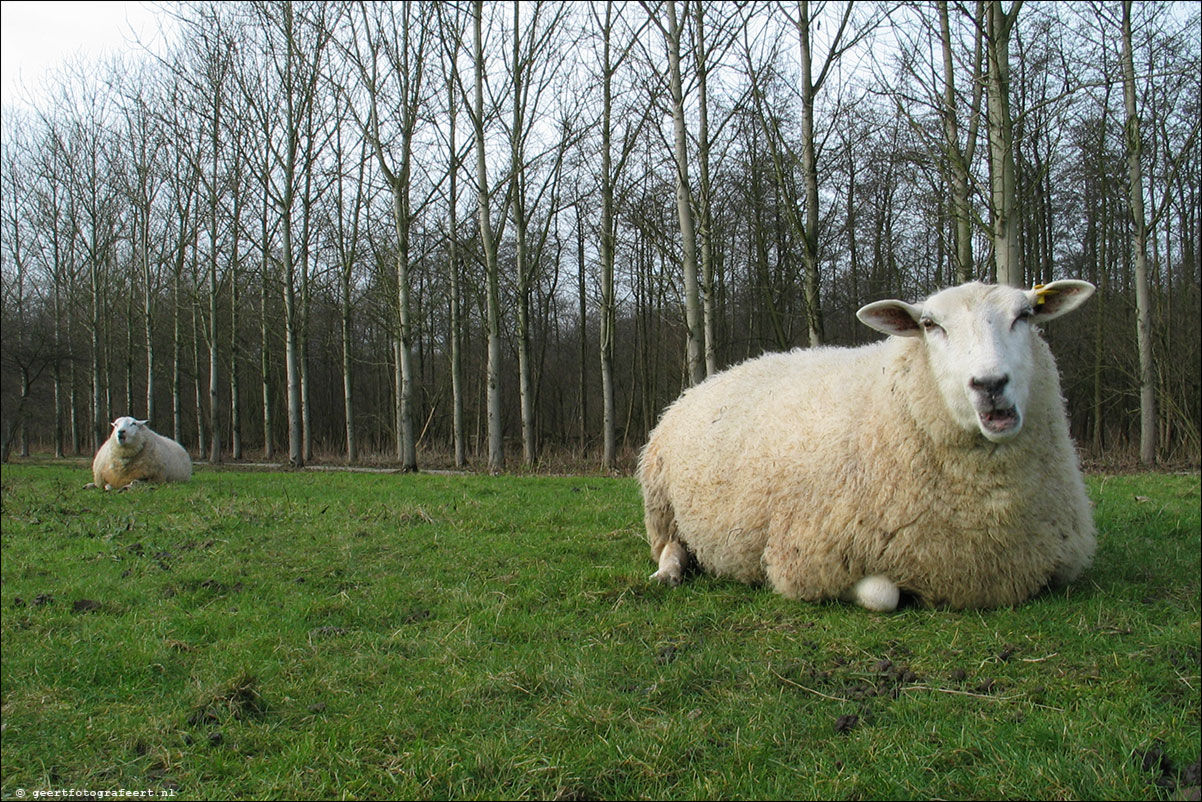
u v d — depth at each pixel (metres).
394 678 3.46
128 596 5.07
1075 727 2.63
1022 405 3.64
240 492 11.45
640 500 8.80
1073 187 22.09
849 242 22.73
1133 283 21.09
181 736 2.96
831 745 2.64
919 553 3.98
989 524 3.86
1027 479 3.86
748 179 18.81
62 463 28.03
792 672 3.28
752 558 4.77
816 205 11.66
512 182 19.19
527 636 3.95
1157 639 3.39
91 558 6.36
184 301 31.86
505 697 3.16
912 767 2.46
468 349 33.47
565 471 18.05
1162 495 8.20
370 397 42.00
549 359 39.03
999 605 4.00
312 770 2.67
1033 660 3.26
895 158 12.73
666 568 5.08
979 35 9.23
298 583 5.27
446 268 27.91
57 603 4.92
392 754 2.75
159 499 10.41
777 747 2.65
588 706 2.98
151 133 29.39
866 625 3.84
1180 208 19.02
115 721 3.14
